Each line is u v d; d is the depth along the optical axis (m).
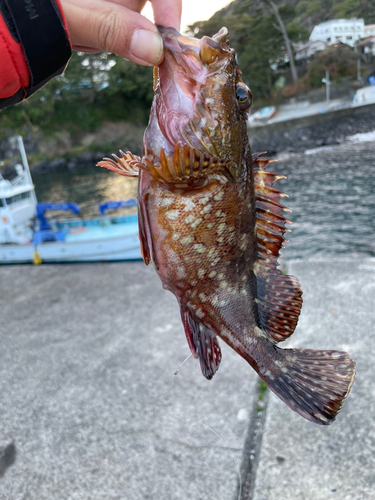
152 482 0.40
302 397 0.26
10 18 0.19
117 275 0.92
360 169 4.26
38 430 0.48
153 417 0.48
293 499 0.37
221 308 0.27
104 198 5.20
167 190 0.24
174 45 0.23
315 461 0.40
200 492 0.38
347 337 0.58
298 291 0.28
